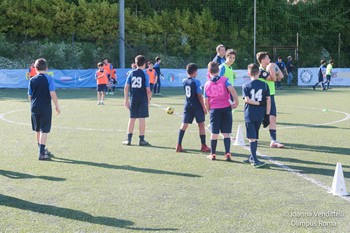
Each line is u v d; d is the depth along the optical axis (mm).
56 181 7355
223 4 43938
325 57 41875
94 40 39062
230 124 8922
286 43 42344
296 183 7199
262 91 8336
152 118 14906
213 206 6070
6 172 7941
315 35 43656
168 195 6574
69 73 31688
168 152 9648
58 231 5215
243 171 8008
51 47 35344
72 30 38281
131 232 5184
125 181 7348
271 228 5281
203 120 9641
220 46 11875
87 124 13602
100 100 20922
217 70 8938
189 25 41375
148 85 10422
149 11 42938
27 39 37375
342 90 29109
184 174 7785
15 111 16969
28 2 37344
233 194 6605
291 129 12766
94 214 5781
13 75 30812
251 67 8398
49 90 9094
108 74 26359
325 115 15812
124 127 13031
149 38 39594
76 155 9312
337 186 6625
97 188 6949
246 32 42438
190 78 9586
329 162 8703
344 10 45344
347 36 44562
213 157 8930
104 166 8375
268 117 9719
